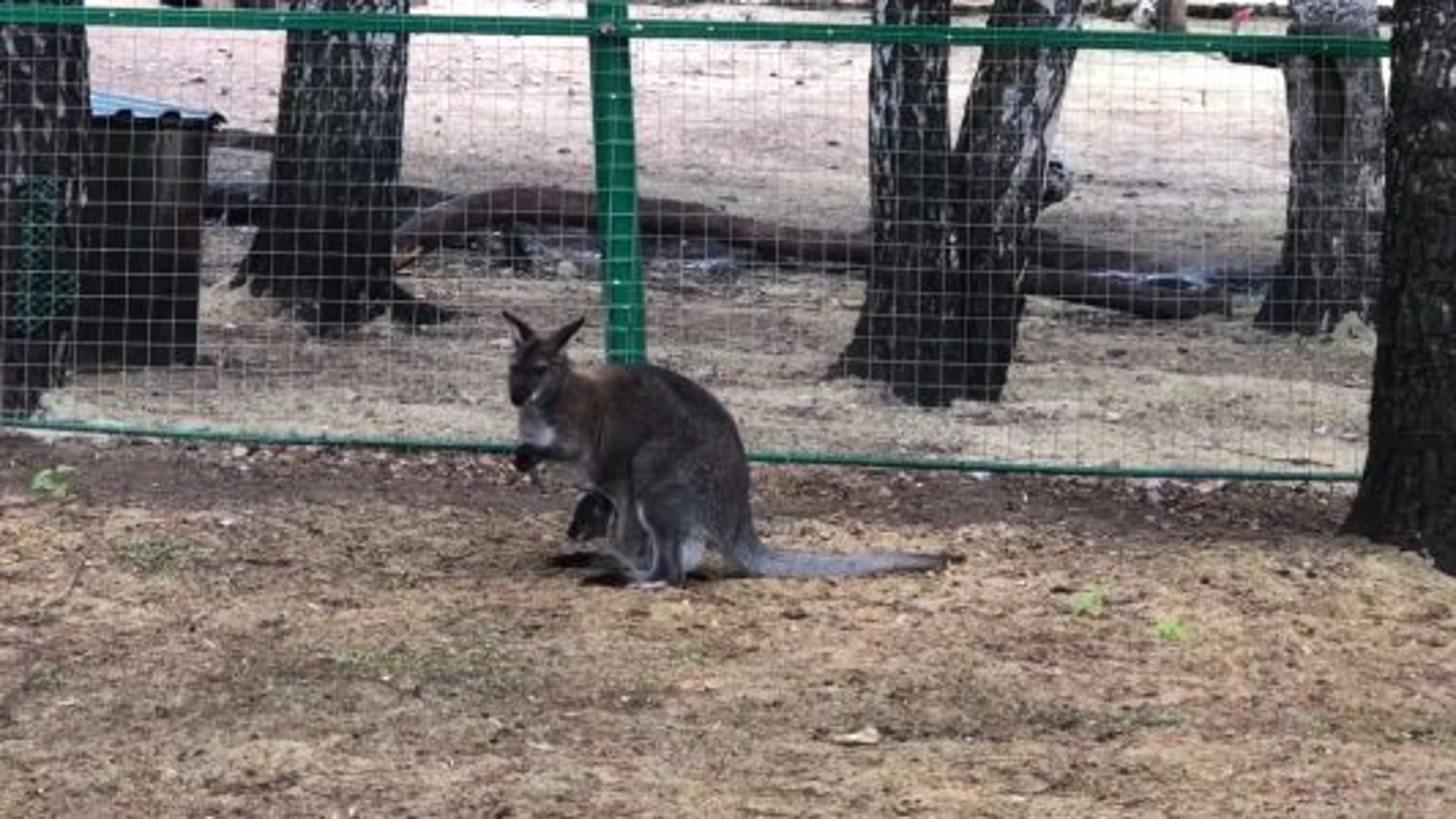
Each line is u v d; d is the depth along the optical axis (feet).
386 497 27.25
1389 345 25.98
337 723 19.51
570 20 27.40
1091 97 66.90
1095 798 18.34
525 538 25.94
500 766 18.60
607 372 24.09
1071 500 28.27
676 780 18.40
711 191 53.01
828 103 66.59
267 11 27.71
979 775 18.78
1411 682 21.81
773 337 38.40
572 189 46.47
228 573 23.99
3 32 29.09
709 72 69.56
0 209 29.43
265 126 59.41
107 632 21.95
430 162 53.62
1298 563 25.41
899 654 21.81
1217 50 27.32
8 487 26.91
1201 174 58.44
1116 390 35.24
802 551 25.46
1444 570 25.61
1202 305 42.16
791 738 19.56
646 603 23.20
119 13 27.66
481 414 30.99
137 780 18.21
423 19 27.30
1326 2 42.55
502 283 42.14
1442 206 24.95
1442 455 25.59
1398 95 25.31
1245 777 18.90
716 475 24.02
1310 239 41.45
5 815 17.47
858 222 49.21
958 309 32.89
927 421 31.96
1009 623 22.99
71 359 30.91
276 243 37.65
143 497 26.68
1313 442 31.89
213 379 32.55
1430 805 18.35
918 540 26.23
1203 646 22.47
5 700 20.04
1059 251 42.24
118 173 32.19
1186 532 27.22
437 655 21.31
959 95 60.49
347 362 34.45
